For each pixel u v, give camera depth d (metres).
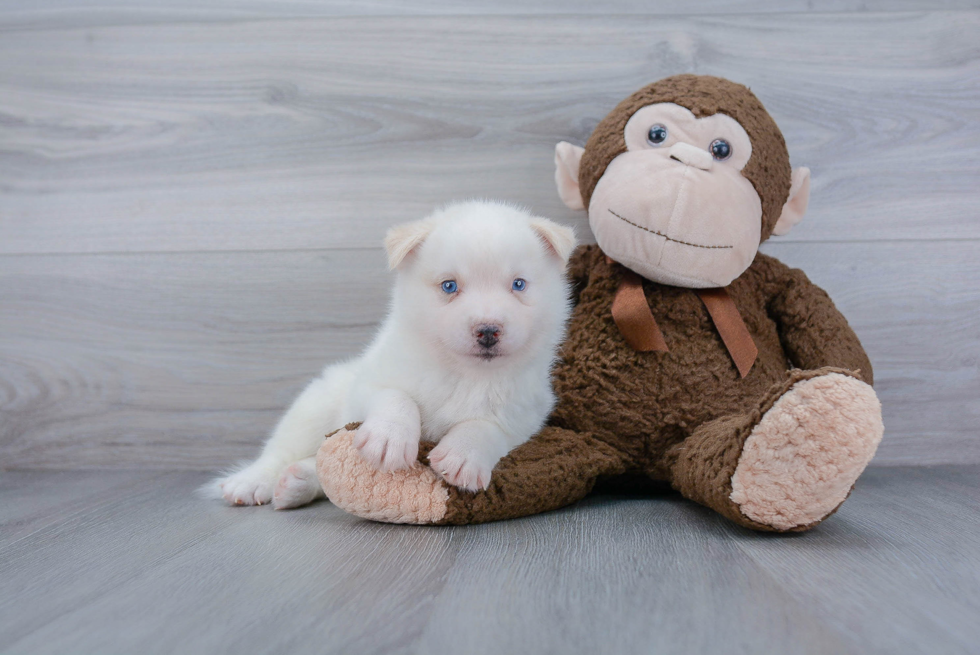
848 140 1.88
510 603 0.90
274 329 1.95
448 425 1.39
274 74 1.94
